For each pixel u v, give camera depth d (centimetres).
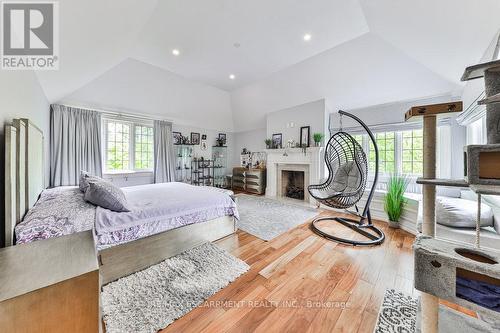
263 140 634
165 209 203
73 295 66
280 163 522
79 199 195
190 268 184
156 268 183
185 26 259
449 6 156
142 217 186
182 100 494
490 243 171
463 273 78
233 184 675
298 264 198
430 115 109
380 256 214
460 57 219
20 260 76
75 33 179
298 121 483
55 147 339
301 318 133
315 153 442
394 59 305
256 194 568
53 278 65
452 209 193
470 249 82
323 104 433
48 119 324
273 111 537
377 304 145
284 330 124
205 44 303
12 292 58
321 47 316
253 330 123
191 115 548
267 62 366
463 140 303
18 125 135
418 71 306
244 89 514
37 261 76
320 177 443
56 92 291
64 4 145
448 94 319
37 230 130
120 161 441
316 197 297
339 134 324
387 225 309
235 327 125
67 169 349
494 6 138
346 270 188
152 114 479
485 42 176
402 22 209
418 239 95
